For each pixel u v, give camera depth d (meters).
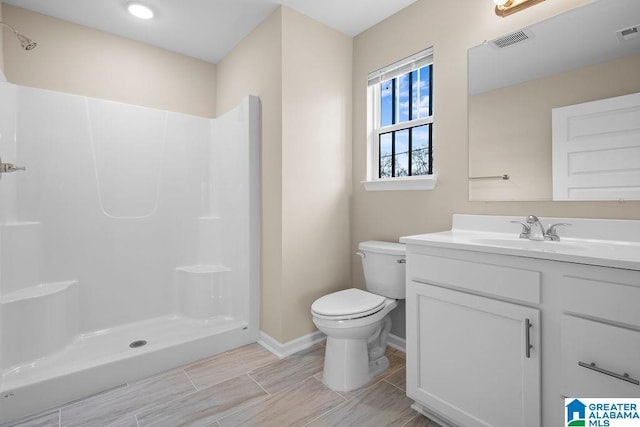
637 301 0.88
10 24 2.01
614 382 0.92
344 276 2.43
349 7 2.08
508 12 1.57
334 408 1.53
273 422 1.43
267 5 2.05
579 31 1.39
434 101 1.92
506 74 1.61
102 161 2.24
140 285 2.38
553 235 1.41
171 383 1.74
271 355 2.07
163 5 2.05
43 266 2.00
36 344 1.79
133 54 2.47
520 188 1.57
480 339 1.22
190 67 2.75
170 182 2.54
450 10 1.84
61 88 2.18
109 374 1.69
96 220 2.21
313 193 2.22
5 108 1.82
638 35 1.25
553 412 1.04
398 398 1.61
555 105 1.45
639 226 1.23
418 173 2.15
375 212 2.30
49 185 2.04
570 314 1.01
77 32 2.24
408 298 1.49
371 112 2.36
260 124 2.26
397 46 2.13
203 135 2.71
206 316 2.45
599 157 1.34
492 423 1.19
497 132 1.65
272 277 2.15
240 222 2.36
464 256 1.27
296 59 2.11
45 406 1.52
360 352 1.74
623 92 1.28
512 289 1.13
